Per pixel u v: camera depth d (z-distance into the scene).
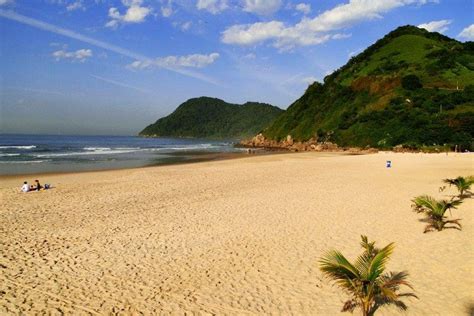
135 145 106.44
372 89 86.31
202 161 45.03
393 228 12.11
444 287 7.73
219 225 12.84
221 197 18.02
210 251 10.27
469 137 59.00
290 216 13.87
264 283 8.20
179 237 11.57
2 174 29.95
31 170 33.41
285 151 72.56
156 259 9.73
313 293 7.70
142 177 26.94
